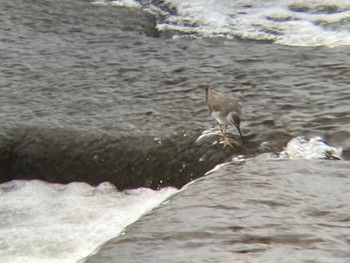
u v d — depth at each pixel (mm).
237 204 13023
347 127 17469
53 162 18000
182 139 17688
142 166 17641
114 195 17328
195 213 12664
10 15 26422
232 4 32406
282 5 32062
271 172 14586
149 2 32969
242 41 29094
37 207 16656
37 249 14484
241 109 17859
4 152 18094
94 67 21875
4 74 21328
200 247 11438
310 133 17359
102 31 25438
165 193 17281
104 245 11828
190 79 20578
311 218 12500
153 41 24188
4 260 14055
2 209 16562
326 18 30719
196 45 23531
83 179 17891
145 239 11781
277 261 10922
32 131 18297
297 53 22172
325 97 18922
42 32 25219
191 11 31922
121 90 20172
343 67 20719
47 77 21125
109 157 17812
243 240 11641
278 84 19859
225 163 16328
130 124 18328
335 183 14078
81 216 16141
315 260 10969
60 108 19266
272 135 17438
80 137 18047
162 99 19484
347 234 11891
